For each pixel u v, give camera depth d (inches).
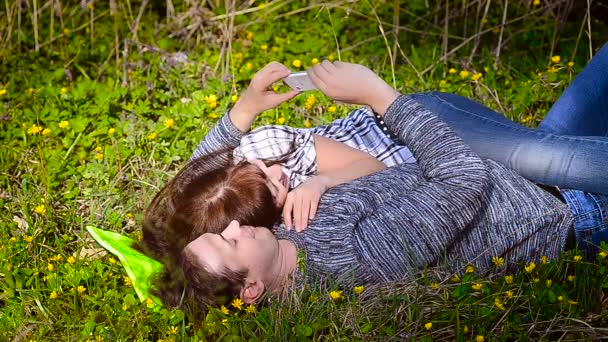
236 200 123.4
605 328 117.3
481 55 208.2
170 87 201.2
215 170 127.3
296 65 194.4
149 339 123.4
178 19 231.8
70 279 132.3
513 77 200.7
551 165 132.6
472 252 124.7
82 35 234.4
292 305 119.7
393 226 119.5
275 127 135.1
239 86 197.3
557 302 120.3
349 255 118.3
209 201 124.0
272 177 126.3
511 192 128.7
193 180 127.0
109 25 235.9
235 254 117.7
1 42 223.6
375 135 140.6
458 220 120.6
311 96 180.2
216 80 197.0
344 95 131.3
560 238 129.6
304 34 222.4
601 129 150.8
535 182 135.2
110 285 132.6
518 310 122.4
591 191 131.2
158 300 124.8
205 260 118.0
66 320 125.2
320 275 119.8
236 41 221.9
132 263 128.8
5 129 185.0
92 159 173.5
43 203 154.6
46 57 221.3
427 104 149.3
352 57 213.5
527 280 125.8
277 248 120.4
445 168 123.3
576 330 116.4
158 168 169.6
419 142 126.9
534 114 186.1
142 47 217.2
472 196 121.2
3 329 125.3
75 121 179.6
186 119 181.0
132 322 122.8
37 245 145.6
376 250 118.9
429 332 117.3
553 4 214.1
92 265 136.0
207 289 118.8
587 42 213.0
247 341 119.6
